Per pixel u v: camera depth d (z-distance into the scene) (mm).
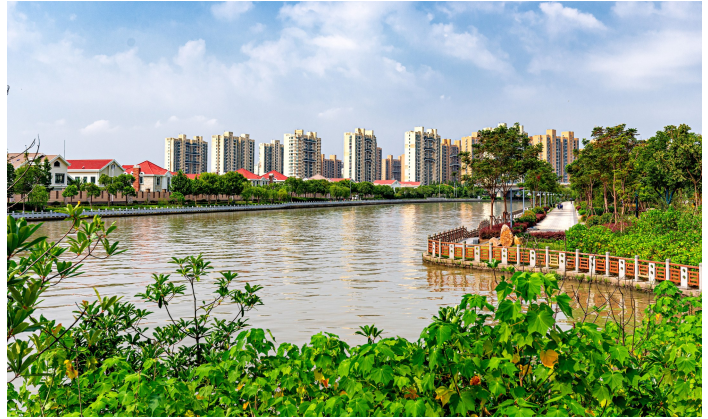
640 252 19078
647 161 39938
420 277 22031
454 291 18750
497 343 3955
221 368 4383
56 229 46562
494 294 17953
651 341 5414
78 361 5473
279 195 120750
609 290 17531
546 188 71688
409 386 4121
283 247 35031
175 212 79875
